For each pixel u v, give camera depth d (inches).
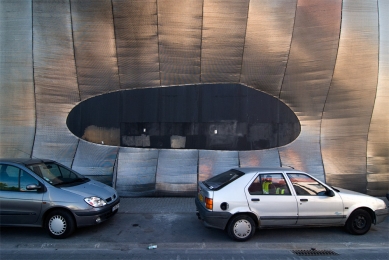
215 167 344.5
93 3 332.8
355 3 331.0
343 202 212.1
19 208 206.8
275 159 346.6
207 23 336.8
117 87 356.8
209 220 199.5
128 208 287.9
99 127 356.8
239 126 355.6
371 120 343.0
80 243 201.6
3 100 348.8
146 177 340.5
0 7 343.9
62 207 207.3
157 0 327.6
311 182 214.4
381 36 332.2
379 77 335.3
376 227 239.8
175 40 341.4
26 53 345.1
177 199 325.7
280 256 182.2
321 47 335.6
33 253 187.0
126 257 180.9
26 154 347.6
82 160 346.6
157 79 354.9
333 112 346.9
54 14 339.9
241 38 340.5
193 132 357.1
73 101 355.6
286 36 338.0
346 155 345.7
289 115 353.4
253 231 203.8
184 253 187.8
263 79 351.9
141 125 358.6
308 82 344.8
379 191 341.4
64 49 345.4
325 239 211.2
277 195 205.8
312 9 332.5
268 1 333.1
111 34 340.8
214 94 356.8
